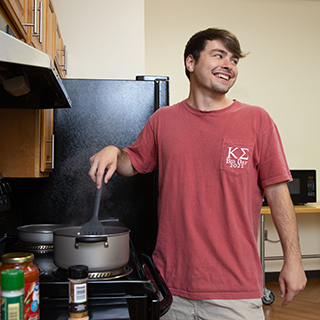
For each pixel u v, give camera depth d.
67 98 1.19
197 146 1.24
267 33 3.91
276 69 3.92
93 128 1.78
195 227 1.20
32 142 1.46
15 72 0.90
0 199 1.26
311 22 3.98
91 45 2.46
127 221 1.78
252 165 1.25
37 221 1.75
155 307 0.86
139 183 1.79
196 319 1.19
